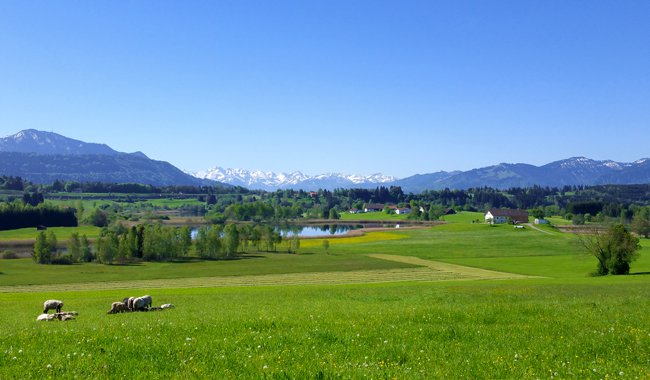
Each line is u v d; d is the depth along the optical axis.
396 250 148.62
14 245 171.00
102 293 61.09
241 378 11.28
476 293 39.72
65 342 15.91
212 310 30.03
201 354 13.66
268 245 156.00
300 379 11.20
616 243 80.19
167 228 144.38
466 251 143.12
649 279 64.44
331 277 87.31
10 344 15.66
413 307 27.19
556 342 15.62
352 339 15.84
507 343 15.66
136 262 126.12
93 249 150.50
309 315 23.02
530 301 31.28
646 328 18.41
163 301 41.06
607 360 13.37
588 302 29.02
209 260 129.12
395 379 11.12
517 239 173.12
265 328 18.53
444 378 11.35
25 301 49.47
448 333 17.14
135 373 11.80
